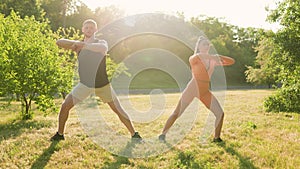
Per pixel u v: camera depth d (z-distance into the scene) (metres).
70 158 4.57
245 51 45.47
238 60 41.94
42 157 4.57
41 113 9.84
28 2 29.03
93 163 4.41
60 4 41.06
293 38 10.01
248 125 7.05
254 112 9.81
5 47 7.50
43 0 38.97
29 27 8.11
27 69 7.50
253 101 14.13
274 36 10.34
